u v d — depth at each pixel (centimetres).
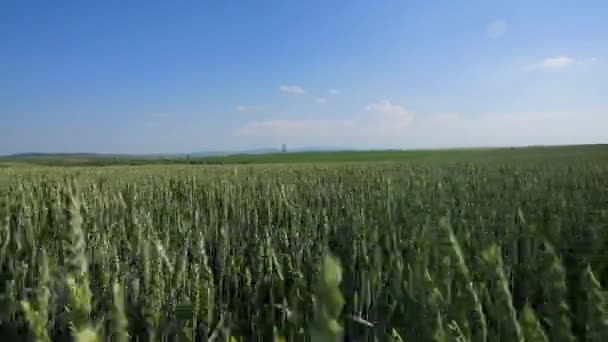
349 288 203
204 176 1681
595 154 4544
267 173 1861
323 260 74
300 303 188
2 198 651
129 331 177
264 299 288
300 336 176
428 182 1099
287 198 802
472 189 941
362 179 1330
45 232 375
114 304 110
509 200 727
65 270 123
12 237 381
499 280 132
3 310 179
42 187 823
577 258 238
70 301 107
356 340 184
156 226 568
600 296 133
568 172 1454
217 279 378
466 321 122
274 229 561
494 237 356
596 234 252
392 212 529
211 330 200
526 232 336
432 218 429
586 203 653
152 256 227
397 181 1216
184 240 421
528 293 219
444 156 6669
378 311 178
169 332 177
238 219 602
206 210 737
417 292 135
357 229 417
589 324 134
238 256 382
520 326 125
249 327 292
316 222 543
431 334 122
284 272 280
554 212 524
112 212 633
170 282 212
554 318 140
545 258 150
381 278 194
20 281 226
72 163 8056
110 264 279
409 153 8788
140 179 1520
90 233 398
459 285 126
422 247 142
